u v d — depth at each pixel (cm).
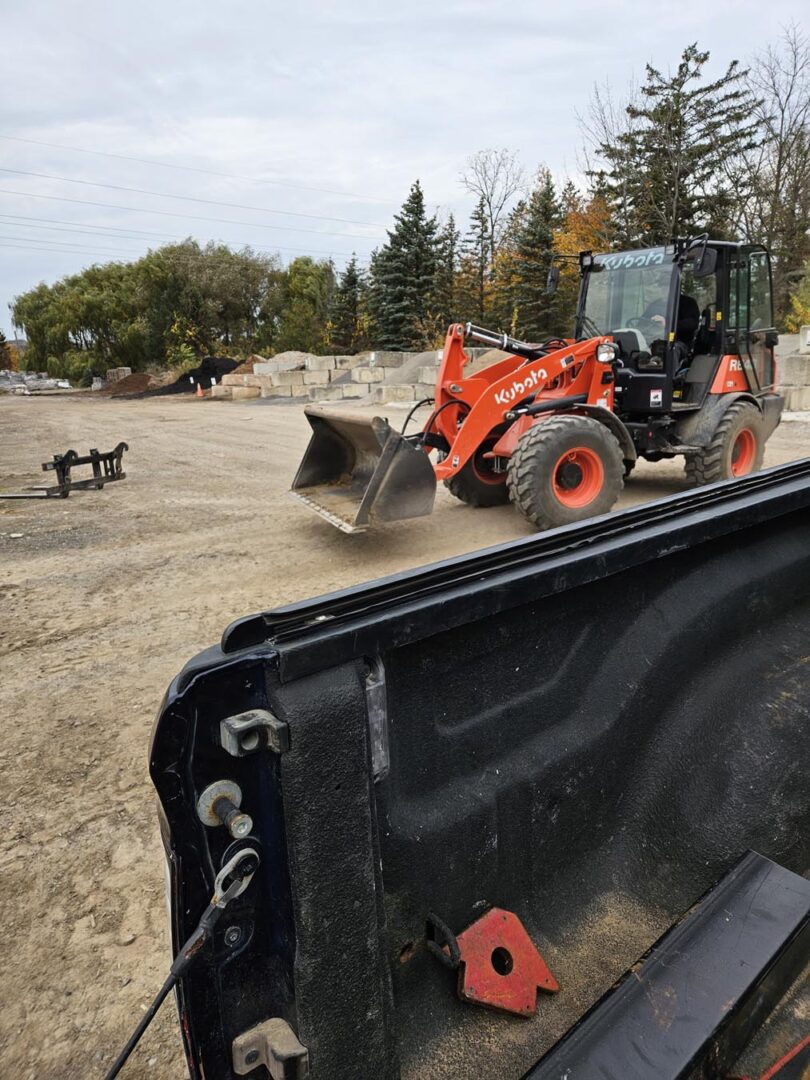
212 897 99
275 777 101
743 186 3169
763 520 184
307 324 5275
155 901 241
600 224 3384
